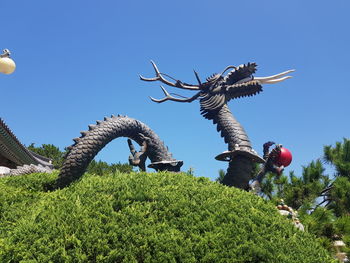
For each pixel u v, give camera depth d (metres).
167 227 3.36
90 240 3.15
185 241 3.21
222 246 3.20
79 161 4.84
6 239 3.26
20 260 3.05
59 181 4.83
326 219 7.46
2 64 7.80
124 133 5.57
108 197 3.73
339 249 6.73
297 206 9.92
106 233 3.24
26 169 7.01
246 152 6.02
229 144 6.33
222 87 6.77
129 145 6.08
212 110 6.64
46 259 3.00
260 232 3.41
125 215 3.45
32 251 3.08
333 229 7.07
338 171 11.88
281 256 3.19
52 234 3.23
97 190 3.92
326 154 13.60
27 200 4.51
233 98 6.96
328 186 10.80
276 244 3.32
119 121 5.50
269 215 3.81
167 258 3.07
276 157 6.70
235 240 3.27
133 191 3.81
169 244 3.15
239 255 3.15
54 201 3.83
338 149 13.47
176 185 4.08
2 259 3.04
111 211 3.50
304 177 10.92
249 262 3.14
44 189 5.26
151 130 5.98
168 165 5.87
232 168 6.14
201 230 3.38
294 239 3.50
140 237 3.19
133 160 5.87
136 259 3.11
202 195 3.88
